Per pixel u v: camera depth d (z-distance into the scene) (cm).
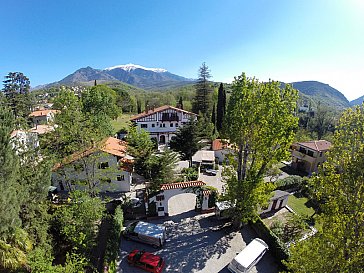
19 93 9681
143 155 3019
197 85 8225
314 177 1228
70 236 1877
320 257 1123
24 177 1820
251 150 2394
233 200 2361
